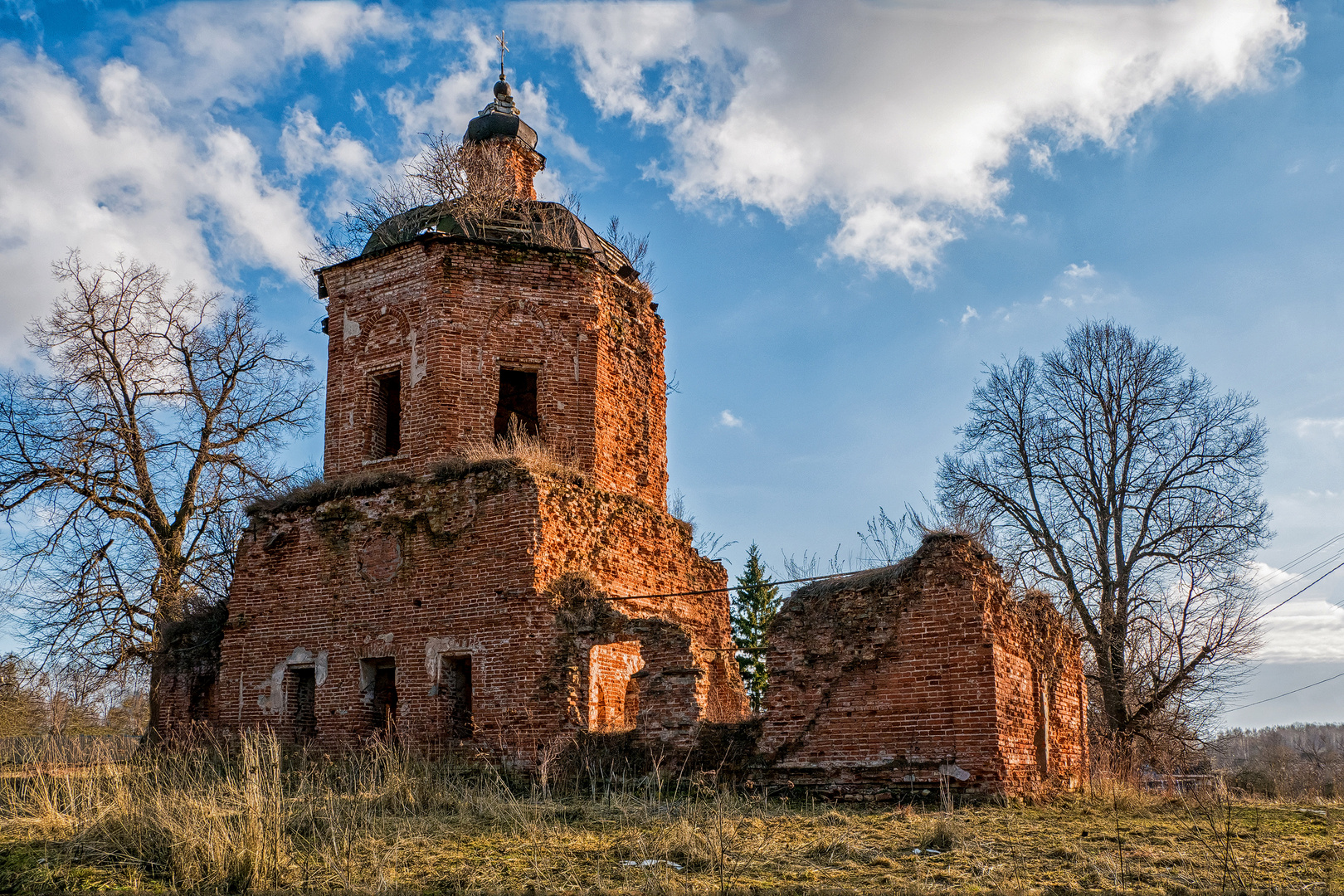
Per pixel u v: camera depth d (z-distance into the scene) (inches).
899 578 570.9
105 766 615.2
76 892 353.4
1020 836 432.5
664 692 604.7
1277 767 1179.3
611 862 382.0
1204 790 663.1
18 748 750.5
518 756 607.5
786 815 486.9
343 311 778.2
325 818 455.2
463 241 743.7
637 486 793.6
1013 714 568.1
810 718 570.9
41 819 442.9
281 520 741.3
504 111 864.3
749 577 1549.0
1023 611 639.1
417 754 633.0
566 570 660.1
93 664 957.8
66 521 952.3
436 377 720.3
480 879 357.7
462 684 665.6
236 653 735.7
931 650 553.6
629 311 821.2
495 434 798.5
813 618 588.1
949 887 340.8
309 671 717.3
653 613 745.0
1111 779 673.0
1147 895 328.8
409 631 667.4
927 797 532.1
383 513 695.1
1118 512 1096.8
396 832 440.8
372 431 757.3
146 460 1039.6
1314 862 391.5
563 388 749.3
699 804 502.0
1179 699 1026.1
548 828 447.8
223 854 371.2
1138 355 1119.0
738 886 341.7
